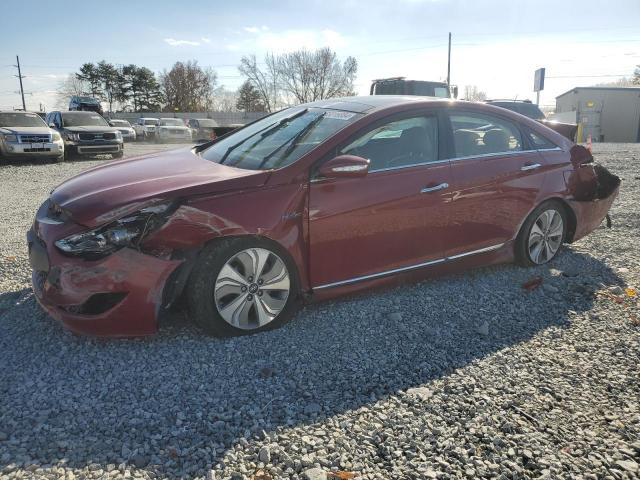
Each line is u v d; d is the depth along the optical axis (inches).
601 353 129.3
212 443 93.9
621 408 107.4
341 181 140.9
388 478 87.2
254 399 108.0
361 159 136.0
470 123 169.5
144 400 106.3
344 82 2498.8
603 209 202.8
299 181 135.7
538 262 187.5
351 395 110.2
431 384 114.9
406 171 151.6
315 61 2463.1
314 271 140.4
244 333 133.7
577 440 97.6
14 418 99.3
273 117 185.3
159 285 121.6
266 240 132.0
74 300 118.6
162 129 1237.7
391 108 155.1
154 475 86.1
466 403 108.1
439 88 603.5
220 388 111.4
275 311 136.9
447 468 89.7
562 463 91.6
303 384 113.8
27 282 167.5
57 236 122.1
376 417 103.0
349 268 145.4
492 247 172.7
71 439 94.0
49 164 623.5
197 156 169.5
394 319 145.2
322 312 149.3
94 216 120.0
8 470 85.4
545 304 157.6
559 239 190.5
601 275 182.2
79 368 117.0
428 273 161.3
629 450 95.0
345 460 91.0
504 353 129.0
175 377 114.7
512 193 172.1
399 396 110.4
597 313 151.7
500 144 174.7
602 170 206.2
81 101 1381.6
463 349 130.8
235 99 3198.8
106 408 103.3
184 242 122.5
